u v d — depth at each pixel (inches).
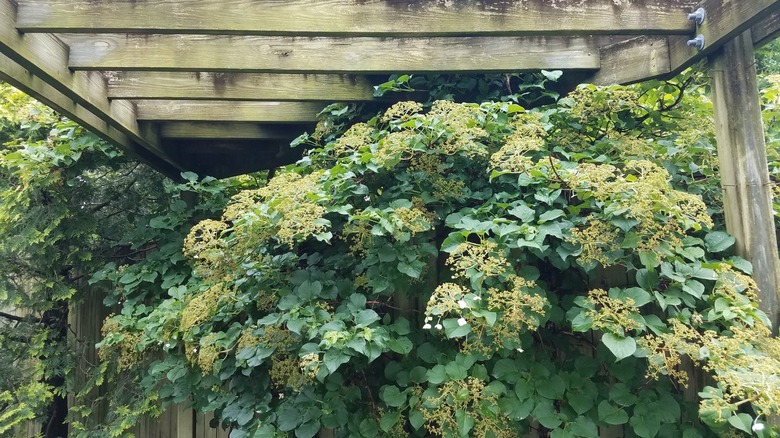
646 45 73.5
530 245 54.9
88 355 115.9
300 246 79.0
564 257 58.1
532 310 56.0
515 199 68.4
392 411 66.1
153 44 71.4
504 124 70.2
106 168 119.6
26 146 103.1
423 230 61.8
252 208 61.3
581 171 58.8
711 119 77.2
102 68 70.4
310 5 62.3
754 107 59.9
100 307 117.5
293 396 70.2
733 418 45.1
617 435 70.9
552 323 69.3
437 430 57.2
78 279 117.5
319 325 60.2
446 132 66.7
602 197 56.0
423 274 70.9
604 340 50.7
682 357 67.6
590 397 58.9
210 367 72.9
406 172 71.2
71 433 109.0
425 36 65.2
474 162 73.2
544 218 57.8
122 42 71.1
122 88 82.2
